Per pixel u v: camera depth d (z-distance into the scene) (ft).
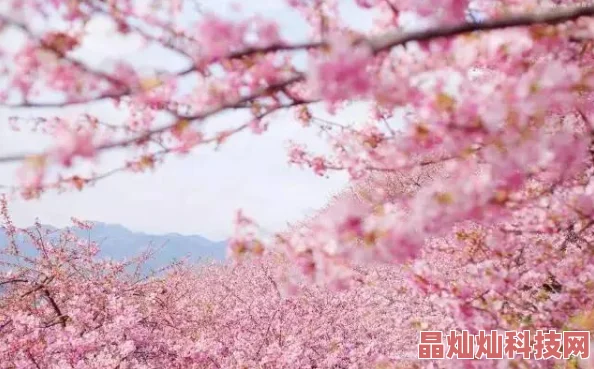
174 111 7.10
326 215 7.48
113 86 6.43
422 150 7.85
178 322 31.35
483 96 6.42
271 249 8.38
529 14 6.22
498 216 7.52
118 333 24.41
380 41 5.90
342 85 5.61
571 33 6.95
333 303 32.35
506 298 12.48
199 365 26.00
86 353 22.98
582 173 10.29
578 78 6.36
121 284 29.48
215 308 34.60
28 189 7.06
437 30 5.99
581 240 15.46
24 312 25.20
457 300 12.23
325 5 7.61
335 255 7.55
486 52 7.27
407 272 12.52
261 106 7.63
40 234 28.37
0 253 27.02
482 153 7.38
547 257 12.96
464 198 6.91
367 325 31.86
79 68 6.22
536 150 6.61
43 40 6.03
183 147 7.79
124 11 6.66
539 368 12.37
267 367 25.91
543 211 10.36
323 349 29.71
